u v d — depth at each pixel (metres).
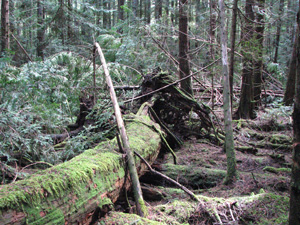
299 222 1.62
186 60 5.88
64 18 8.63
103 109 4.07
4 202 1.35
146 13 18.17
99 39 9.26
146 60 7.43
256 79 7.82
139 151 2.78
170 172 3.55
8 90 3.18
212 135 5.27
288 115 6.55
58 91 4.09
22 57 6.97
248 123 6.35
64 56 4.82
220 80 8.20
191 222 2.33
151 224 1.89
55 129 4.04
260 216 2.33
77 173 1.78
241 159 4.23
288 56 13.40
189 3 6.01
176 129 5.36
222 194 2.95
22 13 10.58
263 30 6.21
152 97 4.93
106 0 15.91
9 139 2.78
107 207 1.97
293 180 1.65
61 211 1.59
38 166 3.21
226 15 6.04
